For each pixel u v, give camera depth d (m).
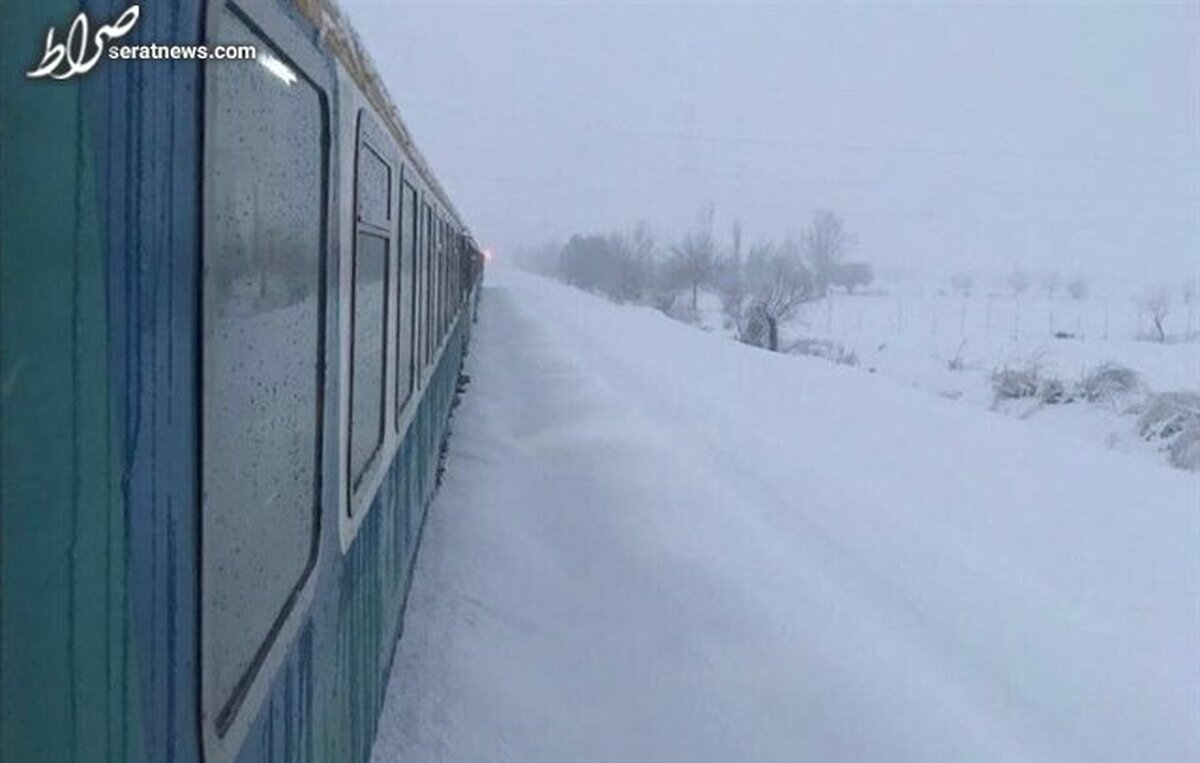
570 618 8.16
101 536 1.58
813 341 60.97
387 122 5.57
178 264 1.91
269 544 2.75
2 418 1.29
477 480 12.33
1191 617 9.72
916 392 25.64
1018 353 58.19
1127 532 12.67
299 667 3.20
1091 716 7.27
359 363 4.48
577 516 10.64
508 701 6.67
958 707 7.01
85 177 1.52
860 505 12.34
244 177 2.40
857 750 6.32
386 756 5.88
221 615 2.26
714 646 7.56
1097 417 36.31
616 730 6.45
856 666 7.36
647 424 15.51
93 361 1.55
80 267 1.51
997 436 19.08
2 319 1.29
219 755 2.23
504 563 9.24
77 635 1.50
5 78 1.30
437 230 11.32
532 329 33.12
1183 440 29.12
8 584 1.30
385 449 5.68
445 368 13.52
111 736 1.63
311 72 3.13
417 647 7.30
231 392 2.32
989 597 9.45
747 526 10.48
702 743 6.33
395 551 6.45
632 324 41.34
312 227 3.29
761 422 18.05
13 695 1.32
